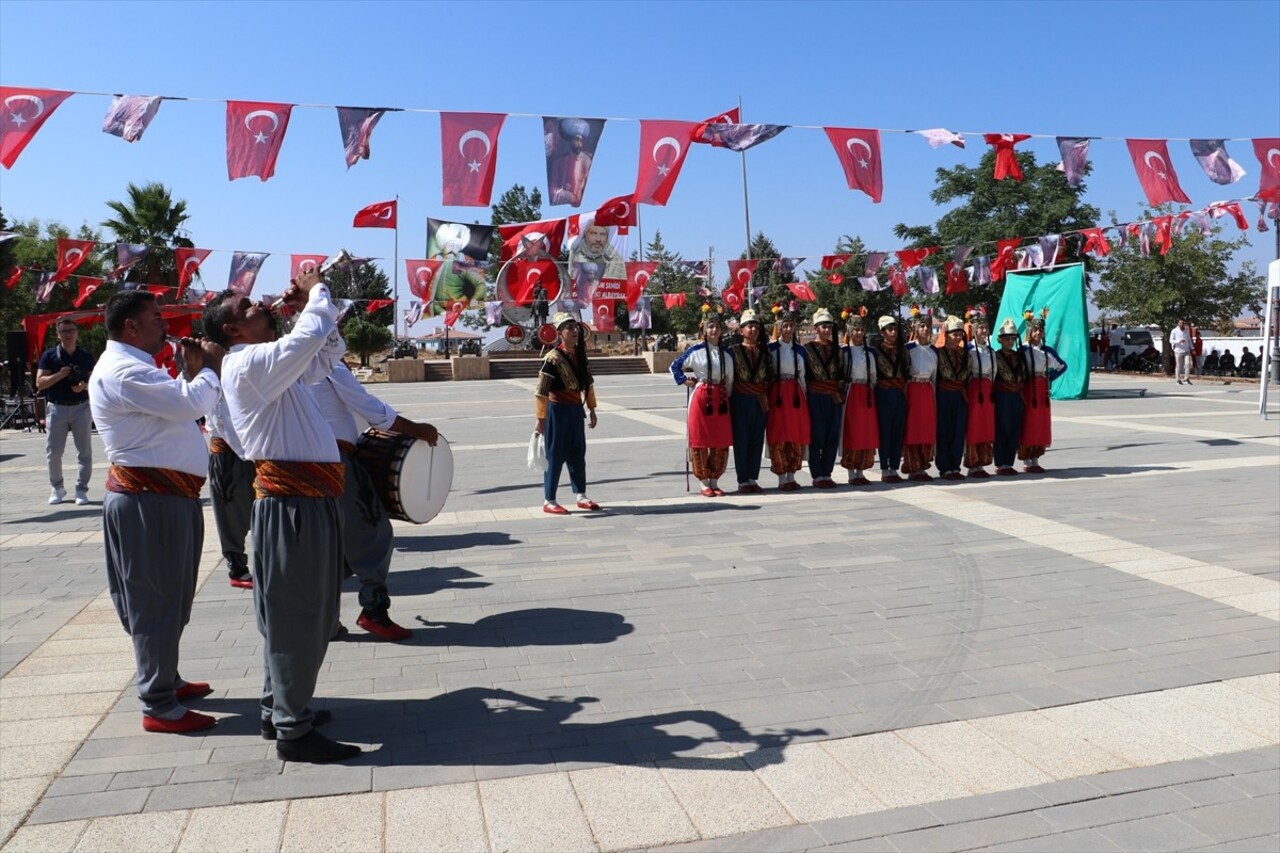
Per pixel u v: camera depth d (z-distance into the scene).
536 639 5.43
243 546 6.66
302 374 3.96
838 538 7.88
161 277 29.41
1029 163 32.91
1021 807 3.49
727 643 5.31
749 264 15.12
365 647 5.33
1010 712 4.32
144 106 6.96
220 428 6.32
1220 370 37.50
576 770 3.80
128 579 4.06
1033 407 10.99
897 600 6.09
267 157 7.30
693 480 11.14
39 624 5.84
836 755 3.91
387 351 57.00
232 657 5.20
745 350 9.99
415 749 4.01
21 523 9.39
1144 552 7.20
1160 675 4.73
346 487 5.37
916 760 3.86
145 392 3.95
